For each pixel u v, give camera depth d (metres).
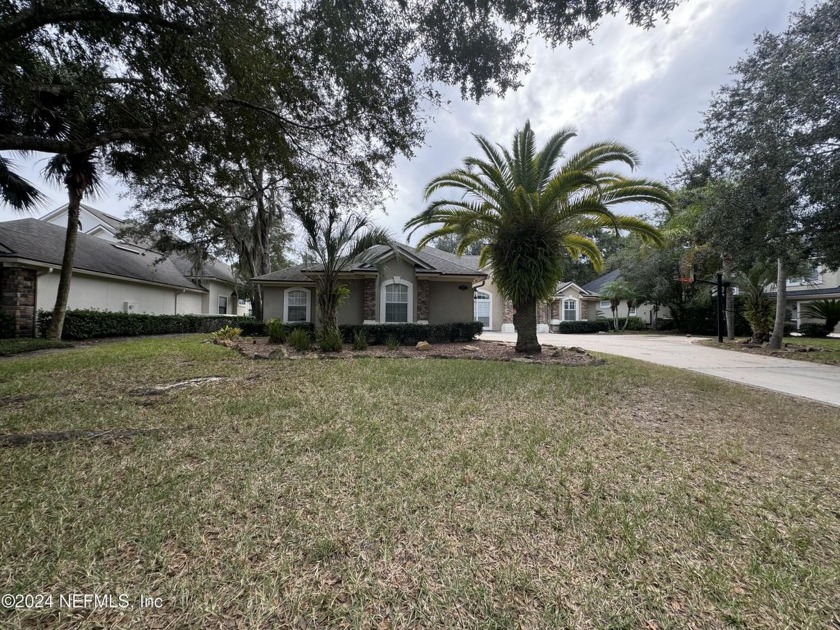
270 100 6.84
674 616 1.69
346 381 6.39
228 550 2.07
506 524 2.36
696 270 18.06
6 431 3.85
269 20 5.57
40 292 12.84
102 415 4.40
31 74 5.22
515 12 5.16
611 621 1.65
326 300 10.62
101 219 20.52
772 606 1.76
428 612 1.69
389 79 6.54
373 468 3.12
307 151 8.24
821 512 2.61
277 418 4.37
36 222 14.97
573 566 1.99
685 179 15.05
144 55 5.43
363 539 2.18
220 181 8.54
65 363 7.91
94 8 4.69
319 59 6.16
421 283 14.23
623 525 2.38
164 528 2.24
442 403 5.13
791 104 8.02
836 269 10.11
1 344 9.85
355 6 5.33
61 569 1.89
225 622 1.62
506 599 1.76
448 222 10.71
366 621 1.64
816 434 4.29
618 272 25.09
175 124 6.24
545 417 4.62
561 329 24.19
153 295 18.53
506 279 10.18
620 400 5.57
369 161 8.35
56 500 2.54
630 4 4.86
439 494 2.71
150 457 3.28
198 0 4.82
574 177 8.45
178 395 5.37
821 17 7.76
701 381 7.23
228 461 3.22
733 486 2.96
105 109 6.43
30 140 4.79
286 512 2.45
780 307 12.77
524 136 9.91
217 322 21.19
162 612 1.66
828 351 12.13
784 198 8.50
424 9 5.48
